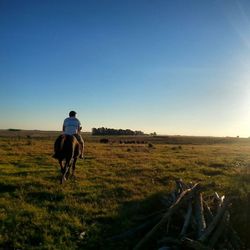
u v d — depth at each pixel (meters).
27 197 14.34
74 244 9.85
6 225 10.85
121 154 34.09
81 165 24.56
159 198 14.17
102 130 176.75
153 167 24.08
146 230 10.94
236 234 10.40
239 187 16.31
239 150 50.00
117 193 15.51
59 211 12.47
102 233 10.77
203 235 9.41
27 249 9.38
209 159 31.70
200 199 11.54
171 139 121.50
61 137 17.03
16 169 21.58
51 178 18.59
